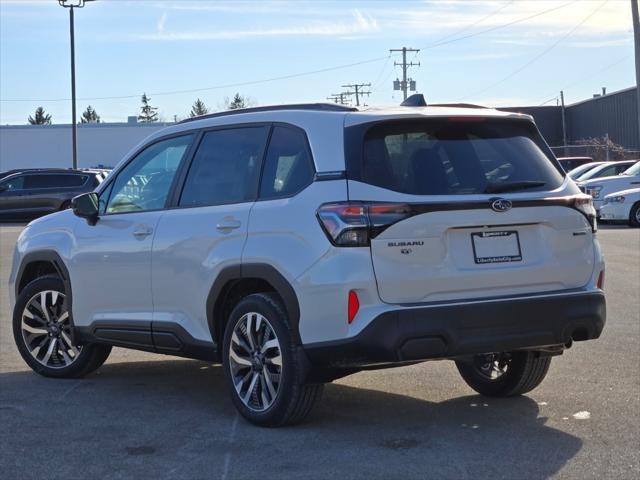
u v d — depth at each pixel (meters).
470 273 5.47
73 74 42.84
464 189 5.57
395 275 5.31
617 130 57.59
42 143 52.19
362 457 5.29
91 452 5.43
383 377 7.45
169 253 6.44
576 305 5.75
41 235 7.57
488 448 5.46
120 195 7.05
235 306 6.07
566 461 5.19
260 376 5.91
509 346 5.55
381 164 5.47
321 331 5.43
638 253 16.67
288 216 5.66
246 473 5.03
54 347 7.52
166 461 5.25
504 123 5.98
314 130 5.75
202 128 6.62
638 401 6.53
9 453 5.42
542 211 5.73
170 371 7.85
